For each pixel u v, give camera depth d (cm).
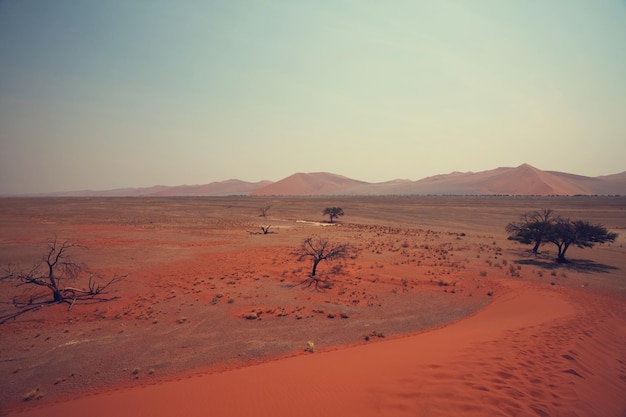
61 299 1680
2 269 2245
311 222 6431
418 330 1346
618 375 762
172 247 3288
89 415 684
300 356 1066
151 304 1642
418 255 3012
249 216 7494
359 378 720
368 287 1984
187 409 661
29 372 1010
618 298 1744
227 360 1077
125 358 1097
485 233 5053
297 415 583
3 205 10238
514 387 632
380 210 9381
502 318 1373
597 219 6200
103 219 6003
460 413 541
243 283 2031
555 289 1931
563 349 854
